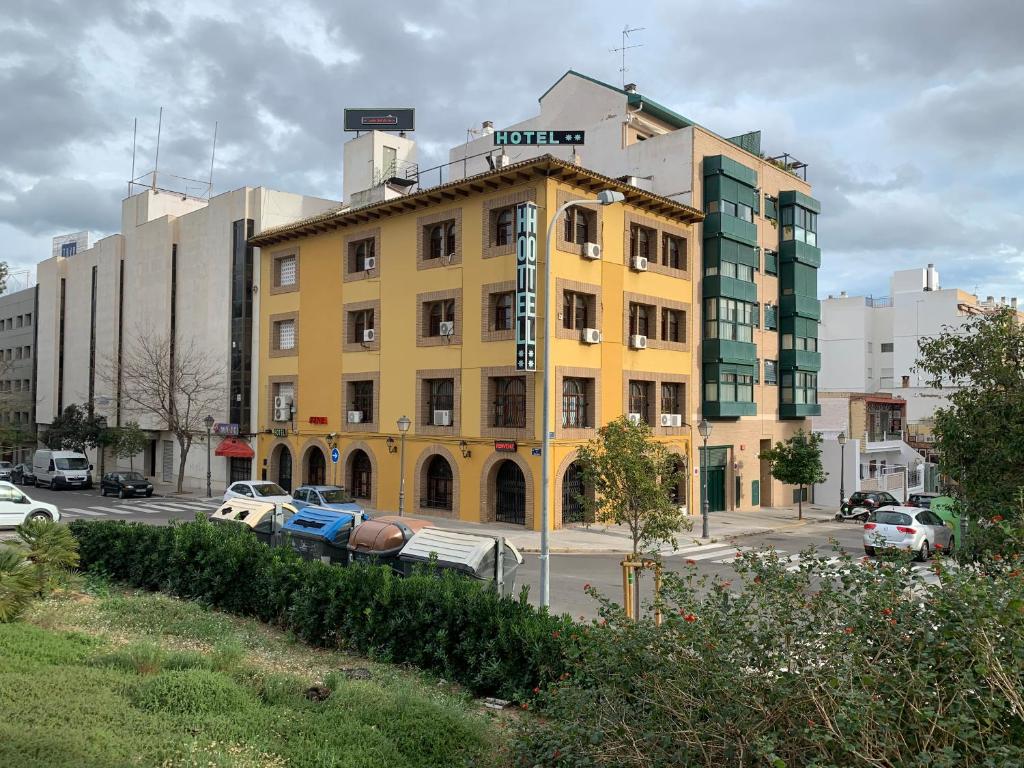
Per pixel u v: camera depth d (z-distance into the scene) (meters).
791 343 39.56
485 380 28.45
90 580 15.21
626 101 36.44
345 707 7.86
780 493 39.88
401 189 37.00
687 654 5.64
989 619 4.65
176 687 7.53
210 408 41.91
